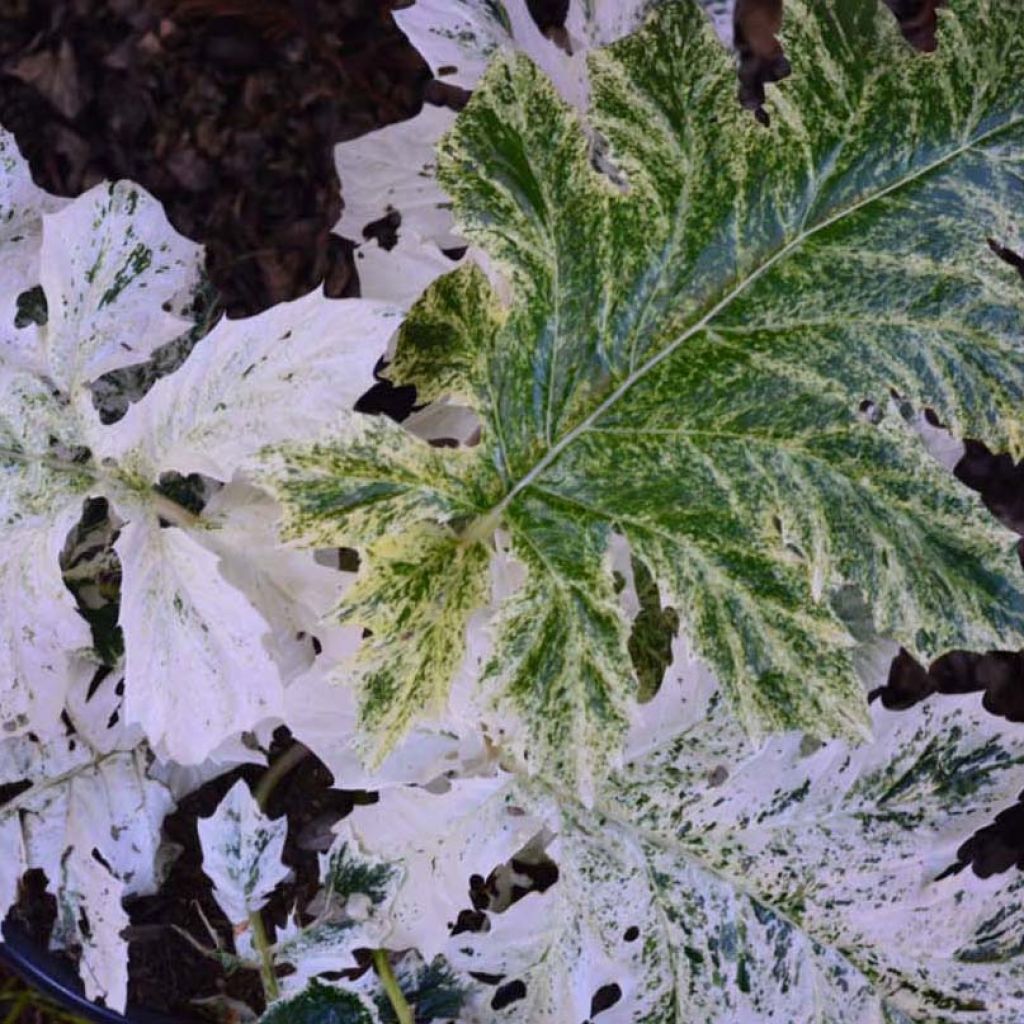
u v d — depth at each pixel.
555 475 0.47
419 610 0.46
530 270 0.46
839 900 0.57
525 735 0.45
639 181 0.45
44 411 0.53
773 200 0.45
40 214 0.62
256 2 0.96
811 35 0.45
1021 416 0.45
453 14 0.61
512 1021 0.61
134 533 0.52
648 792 0.58
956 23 0.44
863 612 0.62
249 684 0.51
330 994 0.58
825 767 0.57
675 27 0.45
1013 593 0.45
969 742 0.56
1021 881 0.56
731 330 0.46
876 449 0.45
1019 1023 0.55
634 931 0.60
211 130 0.96
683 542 0.46
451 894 0.59
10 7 0.98
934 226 0.45
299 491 0.45
